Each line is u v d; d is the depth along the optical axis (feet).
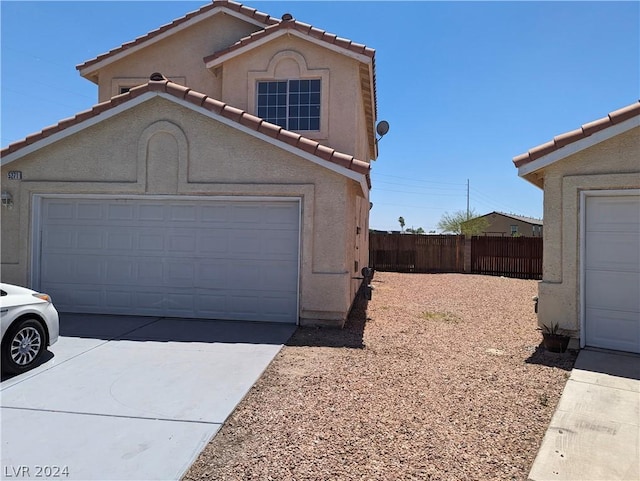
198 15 44.86
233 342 26.84
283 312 32.19
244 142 31.71
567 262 26.18
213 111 31.14
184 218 33.17
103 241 33.94
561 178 26.32
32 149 33.17
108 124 33.01
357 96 41.78
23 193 33.86
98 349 24.95
